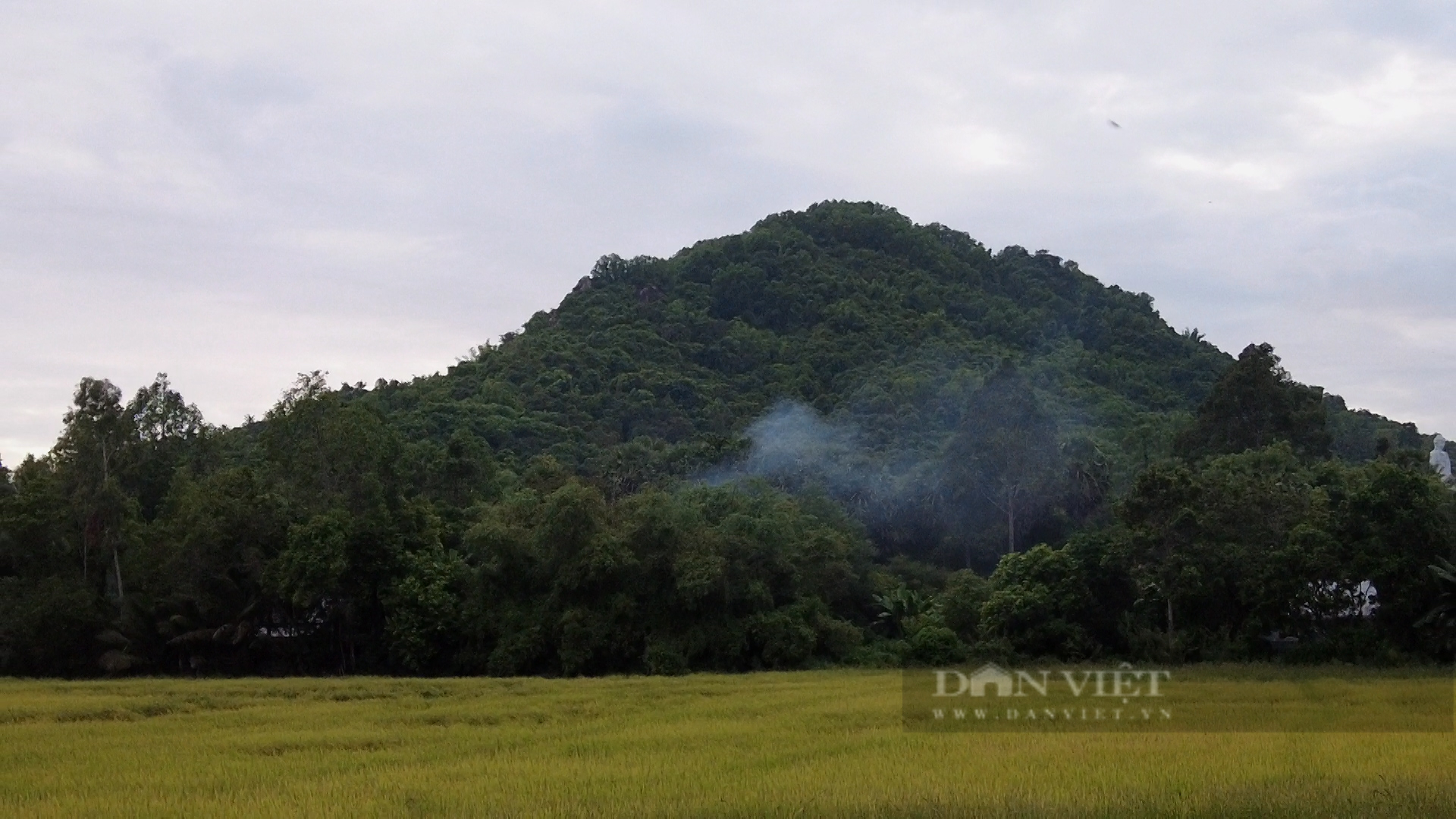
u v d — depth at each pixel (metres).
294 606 47.41
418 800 17.12
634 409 114.38
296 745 22.92
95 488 49.59
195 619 47.59
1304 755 20.25
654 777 18.86
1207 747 21.23
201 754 21.88
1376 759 19.80
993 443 68.75
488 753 21.98
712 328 139.50
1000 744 21.94
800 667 48.25
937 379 104.12
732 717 27.25
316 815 16.30
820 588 54.53
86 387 50.22
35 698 30.50
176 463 61.41
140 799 17.61
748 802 16.64
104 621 48.09
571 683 36.22
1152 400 110.38
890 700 30.11
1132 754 20.44
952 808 15.95
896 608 56.09
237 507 48.34
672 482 76.12
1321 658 40.69
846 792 17.27
